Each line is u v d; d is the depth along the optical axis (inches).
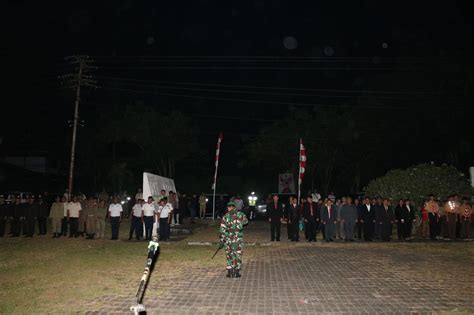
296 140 1852.9
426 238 770.2
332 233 730.2
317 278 428.5
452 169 834.8
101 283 404.5
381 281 413.7
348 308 323.3
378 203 743.1
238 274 433.1
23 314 310.3
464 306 327.9
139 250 614.9
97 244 685.3
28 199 799.7
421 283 405.1
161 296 358.9
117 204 757.9
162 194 809.5
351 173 1964.8
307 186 2129.7
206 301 343.6
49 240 737.6
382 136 1444.4
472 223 782.5
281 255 581.9
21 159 1943.9
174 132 1919.3
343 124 1802.4
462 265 500.7
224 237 437.4
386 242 708.7
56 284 400.5
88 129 1863.9
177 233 854.5
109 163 1876.2
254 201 1439.5
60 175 1941.4
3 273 451.8
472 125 1240.8
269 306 329.1
